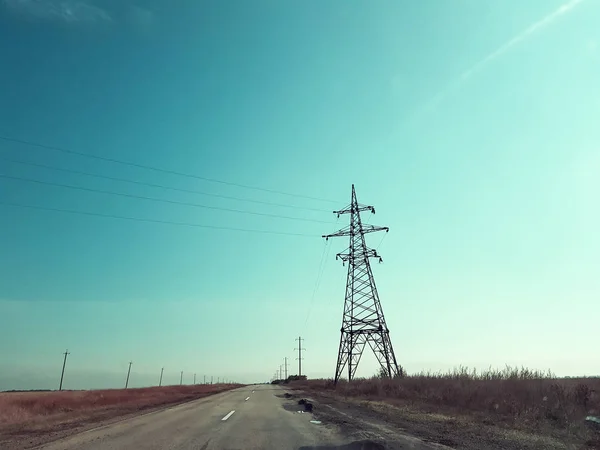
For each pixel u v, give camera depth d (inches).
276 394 1770.4
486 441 490.3
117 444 486.9
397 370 1838.1
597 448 455.5
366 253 2023.9
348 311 2004.2
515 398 816.3
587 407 708.0
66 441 518.3
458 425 633.6
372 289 1978.3
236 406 1058.1
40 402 1250.0
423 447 447.2
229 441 498.9
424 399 1091.9
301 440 501.7
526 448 448.1
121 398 1576.0
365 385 1610.5
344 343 1995.6
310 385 2930.6
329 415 799.1
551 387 818.8
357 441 485.7
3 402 1225.4
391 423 661.9
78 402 1328.7
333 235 2063.2
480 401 877.8
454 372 1348.4
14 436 601.0
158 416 820.6
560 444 473.7
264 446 464.4
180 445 474.9
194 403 1211.2
